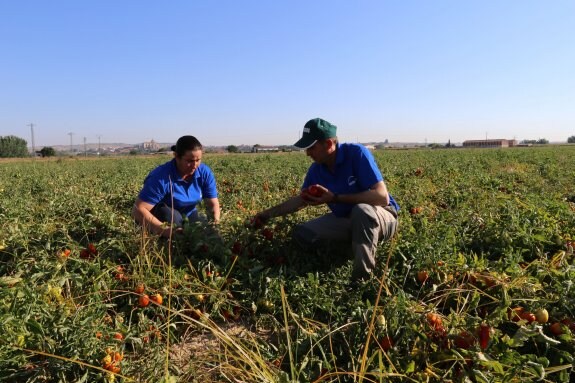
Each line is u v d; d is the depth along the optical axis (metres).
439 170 14.84
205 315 3.28
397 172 14.62
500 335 2.80
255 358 2.68
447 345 2.73
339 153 4.23
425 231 4.52
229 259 4.02
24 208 6.75
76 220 5.30
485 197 7.40
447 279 3.64
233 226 4.71
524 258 4.30
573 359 2.62
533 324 2.78
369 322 2.95
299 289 3.65
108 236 4.75
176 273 3.72
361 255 3.83
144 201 4.73
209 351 3.03
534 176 12.45
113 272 3.85
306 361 2.74
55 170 21.77
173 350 3.13
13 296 3.04
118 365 2.66
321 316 3.51
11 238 4.55
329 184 4.36
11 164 31.58
